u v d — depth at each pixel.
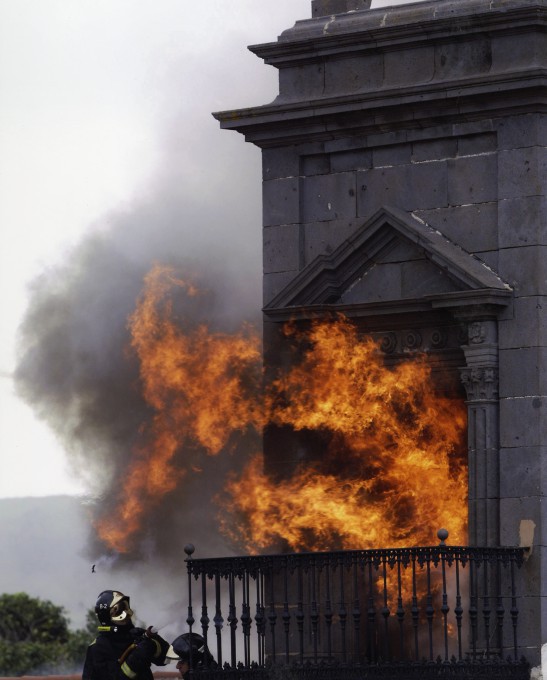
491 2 29.23
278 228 31.42
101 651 27.56
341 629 28.20
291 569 28.44
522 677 28.03
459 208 29.64
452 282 29.45
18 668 65.81
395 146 30.38
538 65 28.83
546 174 28.88
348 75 30.77
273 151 31.52
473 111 29.31
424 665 27.72
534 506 28.38
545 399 28.52
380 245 30.20
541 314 28.61
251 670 28.22
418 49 30.05
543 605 28.22
